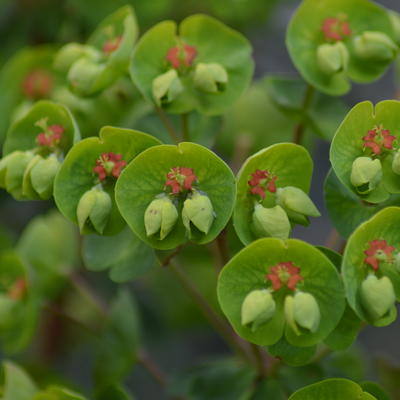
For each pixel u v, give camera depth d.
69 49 0.35
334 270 0.31
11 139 0.34
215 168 0.32
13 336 0.37
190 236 0.32
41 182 0.33
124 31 0.35
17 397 0.34
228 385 0.35
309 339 0.32
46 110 0.34
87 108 0.36
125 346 0.36
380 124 0.32
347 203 0.33
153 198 0.32
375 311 0.31
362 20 0.35
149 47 0.34
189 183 0.32
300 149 0.32
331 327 0.31
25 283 0.36
